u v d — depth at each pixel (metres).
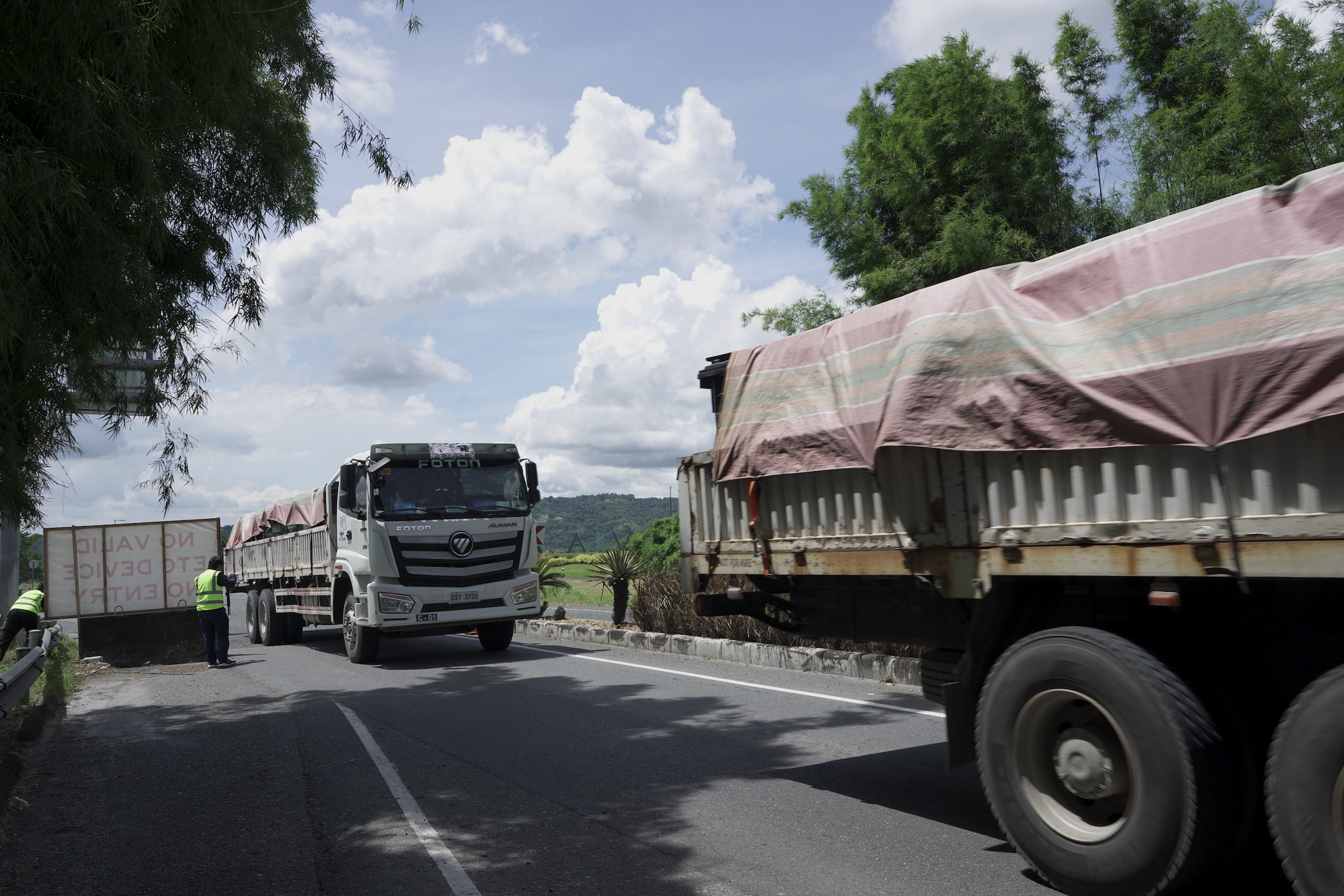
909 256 17.56
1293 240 3.35
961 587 4.65
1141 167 15.71
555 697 9.85
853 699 8.95
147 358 6.52
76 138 4.99
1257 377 3.36
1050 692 4.07
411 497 13.73
